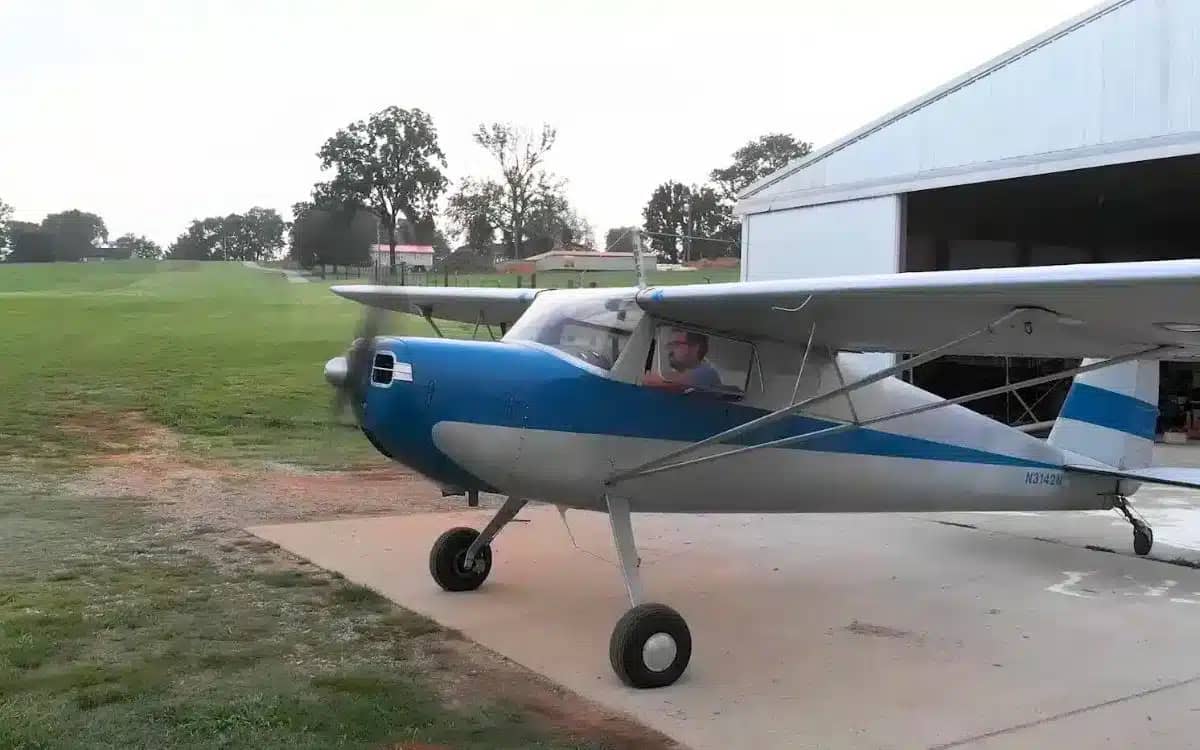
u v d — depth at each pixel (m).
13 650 4.71
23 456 11.33
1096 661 4.95
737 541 7.82
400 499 9.37
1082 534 8.22
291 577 6.34
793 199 14.63
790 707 4.27
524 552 7.25
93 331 22.08
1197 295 3.56
